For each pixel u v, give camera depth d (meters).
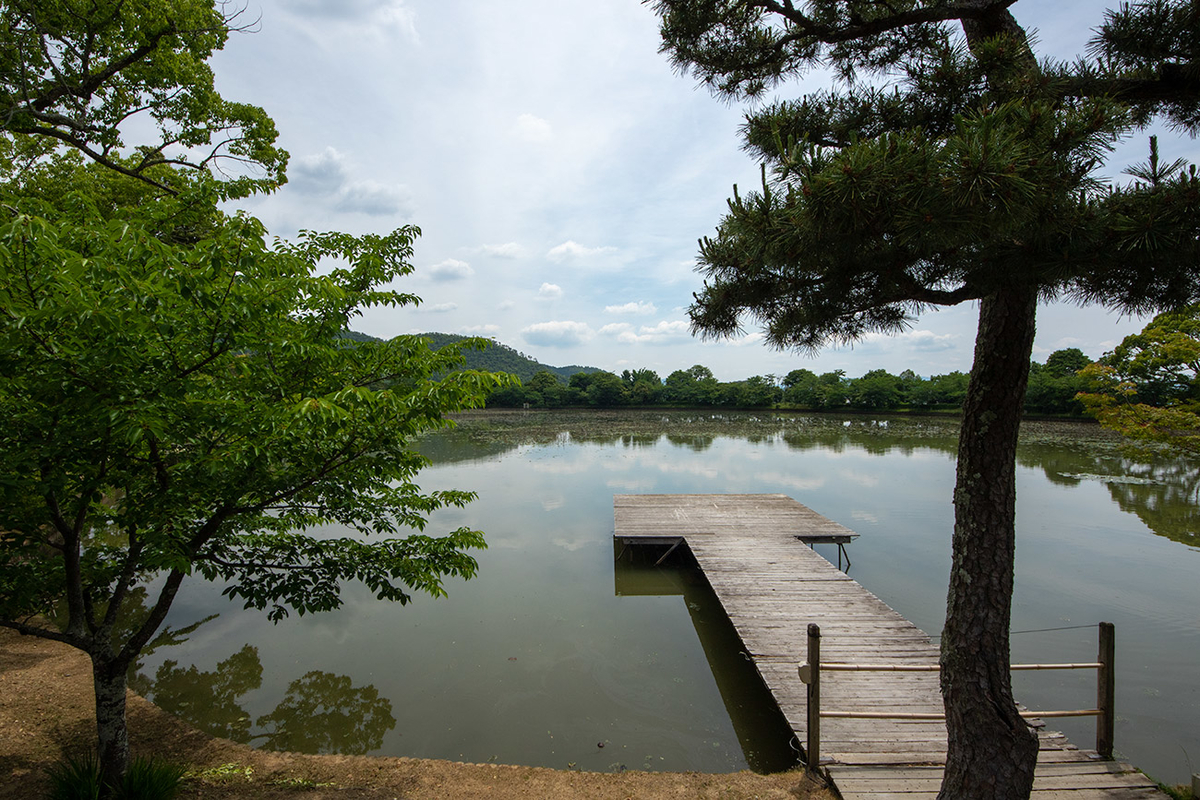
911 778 4.37
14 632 7.82
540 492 18.47
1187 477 19.34
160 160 9.80
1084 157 2.12
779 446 30.11
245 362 3.54
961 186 1.90
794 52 4.02
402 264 4.97
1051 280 2.33
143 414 2.96
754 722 6.36
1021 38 2.87
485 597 10.03
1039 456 24.06
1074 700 6.57
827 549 12.37
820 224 2.21
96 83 8.38
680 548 12.76
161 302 3.01
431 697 6.89
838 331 3.44
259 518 4.81
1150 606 9.02
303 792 4.71
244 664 7.67
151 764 4.42
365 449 4.02
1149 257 2.10
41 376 3.05
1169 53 2.68
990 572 3.15
